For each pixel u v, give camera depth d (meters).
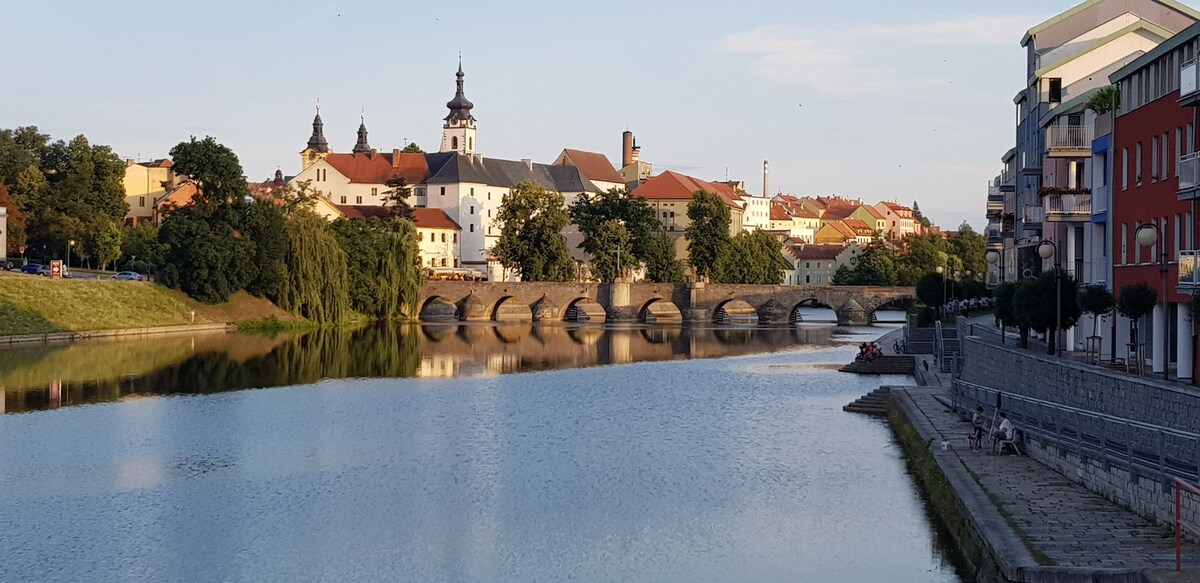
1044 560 38.34
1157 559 37.78
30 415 88.12
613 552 50.62
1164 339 66.44
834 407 94.94
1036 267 111.00
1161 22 116.25
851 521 55.03
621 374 122.31
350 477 65.81
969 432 66.94
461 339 171.12
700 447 75.19
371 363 132.00
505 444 76.62
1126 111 74.56
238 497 60.88
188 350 141.62
